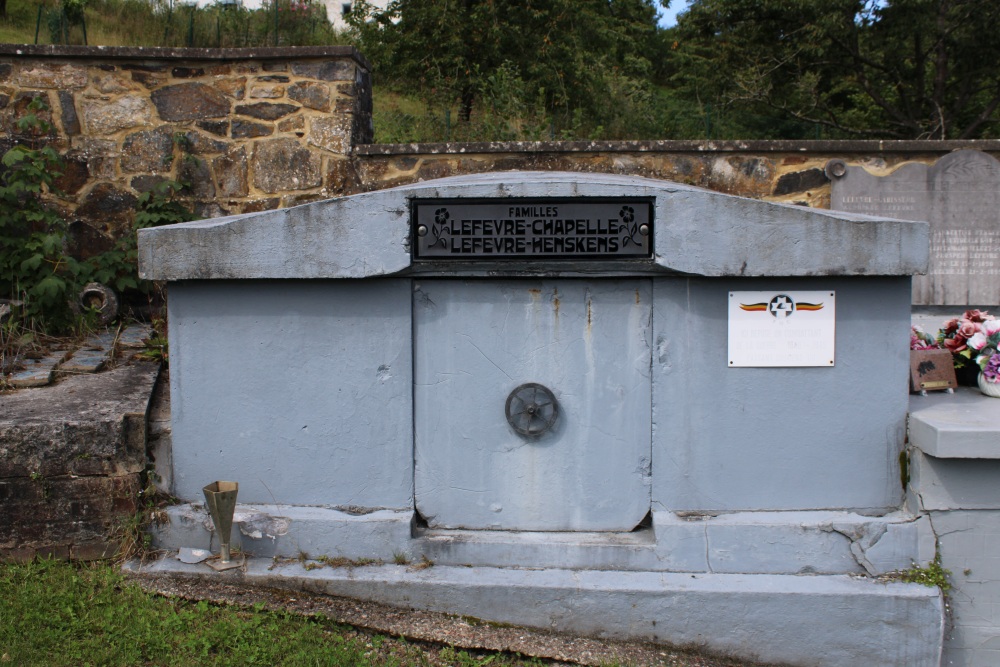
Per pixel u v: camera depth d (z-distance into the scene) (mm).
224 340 3969
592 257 3816
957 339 4449
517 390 3949
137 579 3791
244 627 3555
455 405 3996
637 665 3652
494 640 3684
